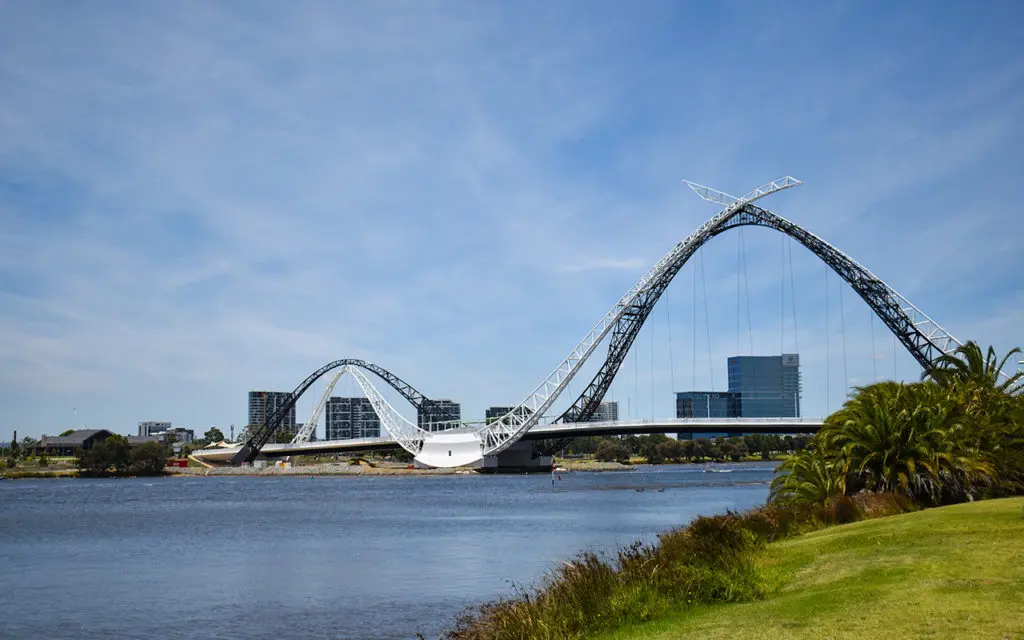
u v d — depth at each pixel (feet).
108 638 128.16
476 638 83.82
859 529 118.21
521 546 234.99
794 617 67.56
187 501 505.66
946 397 181.78
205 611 147.43
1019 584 68.74
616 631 72.95
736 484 585.22
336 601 154.51
